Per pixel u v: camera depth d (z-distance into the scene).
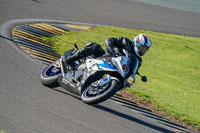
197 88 44.91
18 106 17.30
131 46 20.72
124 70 19.69
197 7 103.56
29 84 22.31
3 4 51.50
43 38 42.72
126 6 79.44
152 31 66.56
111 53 20.55
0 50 29.17
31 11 53.25
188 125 28.88
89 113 19.58
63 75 22.08
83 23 57.69
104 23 61.50
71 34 50.00
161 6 92.25
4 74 22.83
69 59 22.53
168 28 72.06
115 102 25.88
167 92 38.41
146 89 36.66
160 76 45.19
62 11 59.94
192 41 68.75
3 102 17.27
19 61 27.78
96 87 19.92
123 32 59.28
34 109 17.50
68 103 20.33
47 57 33.88
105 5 74.56
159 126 23.25
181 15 86.94
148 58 52.59
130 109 25.33
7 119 15.11
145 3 90.56
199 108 35.94
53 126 15.83
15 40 35.59
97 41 50.84
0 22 41.16
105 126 18.16
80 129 16.45
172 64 53.19
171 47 61.62
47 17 53.34
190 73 51.38
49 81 22.78
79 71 21.72
